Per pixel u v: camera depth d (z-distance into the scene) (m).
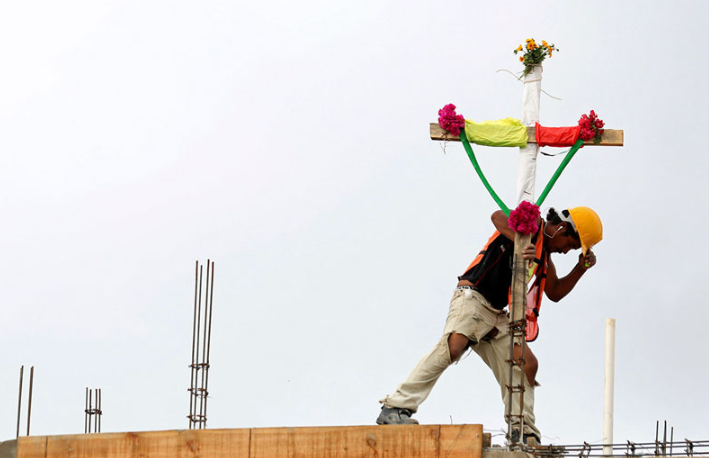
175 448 14.87
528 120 16.38
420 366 16.06
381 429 14.46
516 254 15.62
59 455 15.07
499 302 16.19
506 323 16.28
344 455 14.48
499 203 16.05
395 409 15.94
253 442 14.70
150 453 14.90
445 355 15.99
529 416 16.12
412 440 14.37
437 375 16.11
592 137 16.20
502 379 16.36
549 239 16.59
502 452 14.20
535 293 16.42
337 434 14.55
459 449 14.22
